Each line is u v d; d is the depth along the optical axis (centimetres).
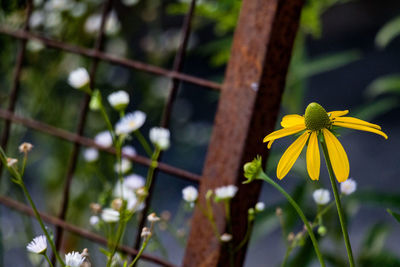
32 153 176
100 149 97
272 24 85
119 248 92
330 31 632
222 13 114
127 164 94
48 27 143
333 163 74
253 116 86
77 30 151
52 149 167
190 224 90
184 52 93
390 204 110
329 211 113
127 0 150
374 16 628
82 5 146
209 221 88
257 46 86
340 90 558
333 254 112
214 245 88
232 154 87
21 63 105
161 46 184
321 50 621
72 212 160
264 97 86
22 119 103
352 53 123
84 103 99
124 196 91
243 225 88
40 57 150
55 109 163
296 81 124
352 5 619
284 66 87
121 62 96
